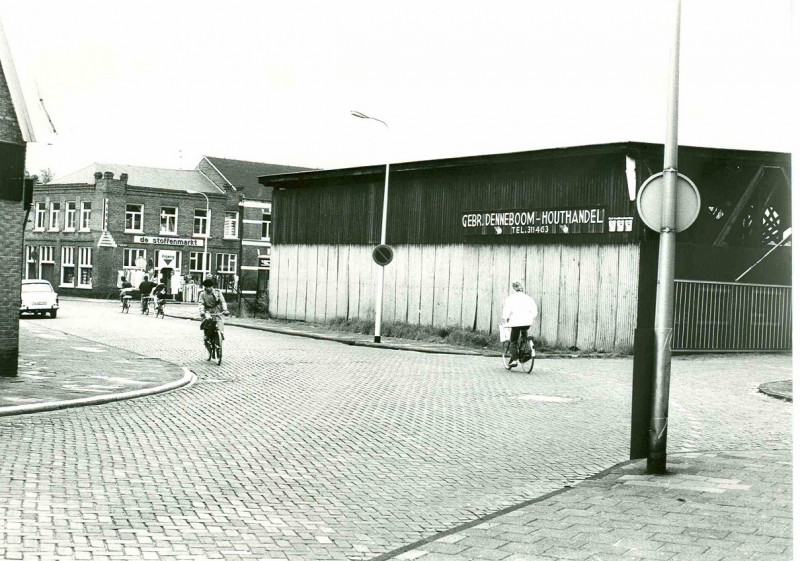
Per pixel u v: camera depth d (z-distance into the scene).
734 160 26.12
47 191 64.81
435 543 6.02
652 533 6.25
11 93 14.59
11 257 14.93
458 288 30.53
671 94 8.62
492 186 29.45
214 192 65.75
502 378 18.05
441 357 23.84
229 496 7.45
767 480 8.15
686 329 25.42
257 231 67.31
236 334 30.36
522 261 28.27
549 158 26.73
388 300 33.47
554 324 27.08
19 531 6.03
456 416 12.59
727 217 27.69
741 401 14.88
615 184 25.61
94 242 61.28
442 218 31.34
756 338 26.55
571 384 17.23
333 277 36.41
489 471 8.91
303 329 33.91
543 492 8.00
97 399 12.79
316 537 6.31
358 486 8.07
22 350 20.03
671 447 10.23
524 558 5.64
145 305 42.44
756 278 26.81
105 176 60.94
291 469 8.68
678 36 8.66
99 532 6.13
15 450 8.95
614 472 8.57
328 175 35.75
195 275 64.88
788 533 6.23
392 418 12.23
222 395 14.23
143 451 9.23
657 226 8.71
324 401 13.77
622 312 25.31
